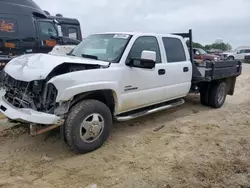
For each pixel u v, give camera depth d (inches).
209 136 193.5
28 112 142.5
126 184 129.4
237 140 186.7
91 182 130.5
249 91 397.7
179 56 228.8
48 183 129.0
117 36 192.4
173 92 220.4
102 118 163.5
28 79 144.1
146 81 190.7
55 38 419.2
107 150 165.5
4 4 355.3
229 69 279.4
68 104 148.2
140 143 178.1
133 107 189.0
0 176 133.2
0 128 193.0
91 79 153.9
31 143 171.6
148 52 167.3
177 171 141.9
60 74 149.6
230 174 139.8
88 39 211.3
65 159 152.6
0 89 168.7
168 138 187.5
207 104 279.7
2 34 352.8
